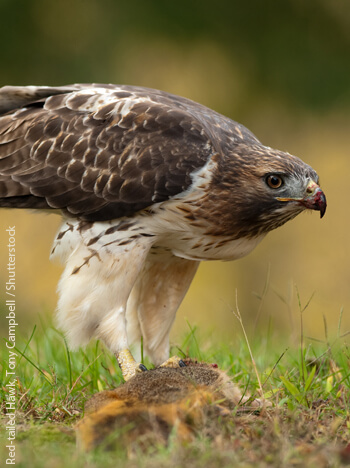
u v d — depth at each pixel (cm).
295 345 1229
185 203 1046
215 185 1048
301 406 899
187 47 2695
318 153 2873
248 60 2745
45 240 2666
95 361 1066
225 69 2747
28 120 1117
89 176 1065
